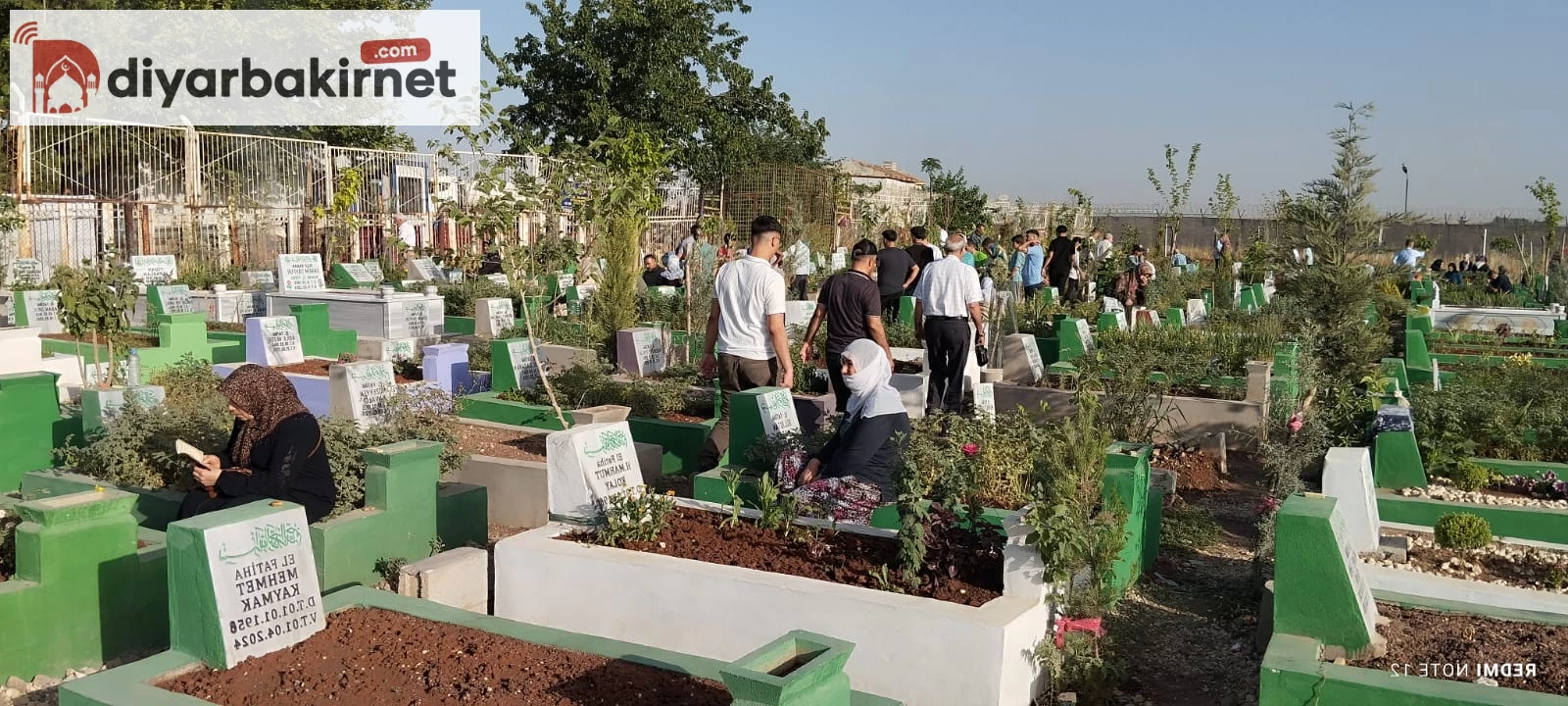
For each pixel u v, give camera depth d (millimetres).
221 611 4531
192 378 10695
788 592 5172
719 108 36094
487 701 4301
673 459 9812
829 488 6660
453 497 6980
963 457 6965
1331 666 4387
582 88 34188
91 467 7445
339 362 12664
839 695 3832
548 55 34438
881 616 4969
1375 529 6855
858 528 6168
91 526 5488
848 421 7074
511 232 9984
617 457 6555
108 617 5566
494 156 13781
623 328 14414
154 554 5797
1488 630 5000
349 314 16344
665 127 34000
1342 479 6836
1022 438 7391
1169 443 10906
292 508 4879
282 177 26406
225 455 6414
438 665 4625
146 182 24344
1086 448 5922
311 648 4781
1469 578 6492
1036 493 6047
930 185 39500
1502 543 7086
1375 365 11695
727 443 9047
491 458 8430
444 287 19922
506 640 4891
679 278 21734
